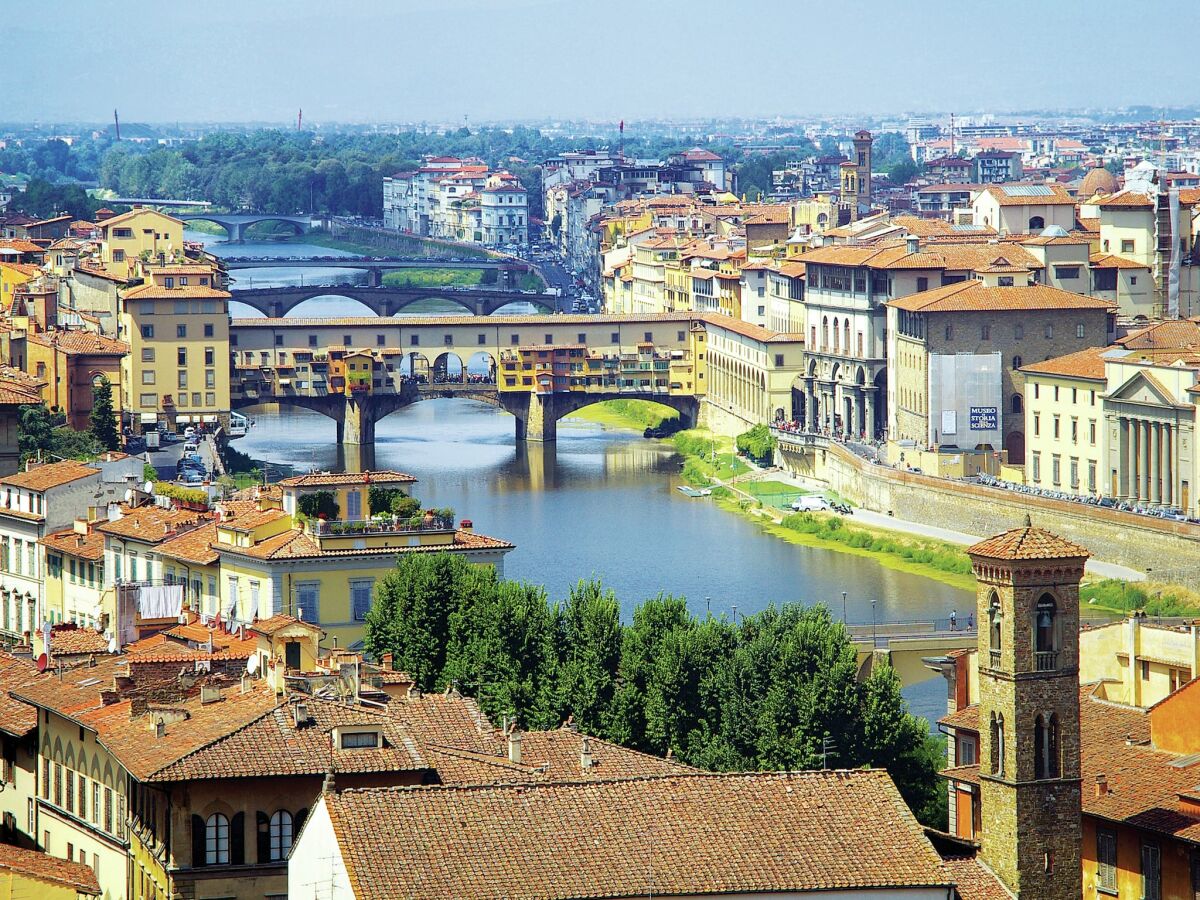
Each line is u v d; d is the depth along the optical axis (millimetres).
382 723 169500
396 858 138375
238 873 163250
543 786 145125
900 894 141625
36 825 194375
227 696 180375
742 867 141000
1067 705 159625
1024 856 158750
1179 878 163000
